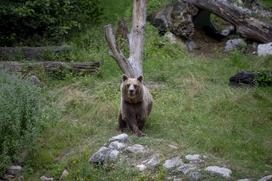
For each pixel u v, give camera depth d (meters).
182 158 9.55
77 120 12.32
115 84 14.09
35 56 16.03
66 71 14.88
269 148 10.31
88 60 16.12
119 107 12.44
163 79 14.98
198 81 14.43
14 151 10.64
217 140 10.52
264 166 9.38
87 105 12.78
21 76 12.53
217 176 8.79
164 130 11.27
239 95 13.08
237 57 16.56
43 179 10.15
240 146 10.36
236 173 8.96
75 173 9.83
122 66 14.02
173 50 17.08
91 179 9.57
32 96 11.03
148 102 11.41
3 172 10.27
